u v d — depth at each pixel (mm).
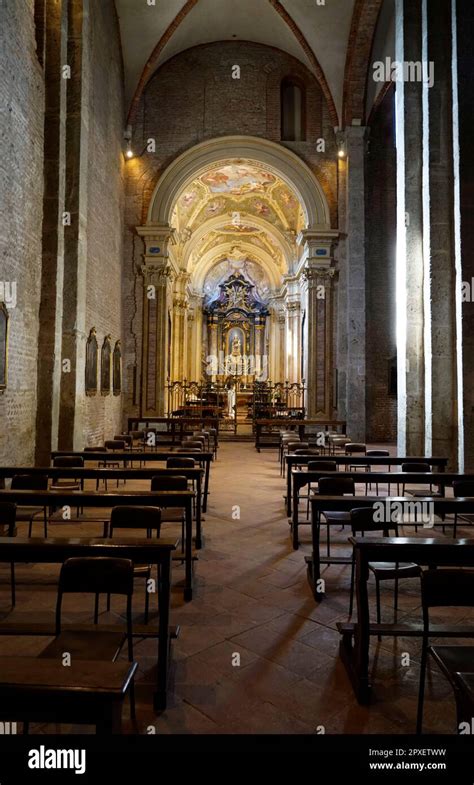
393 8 15711
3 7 8539
